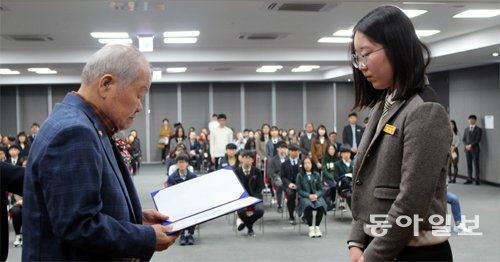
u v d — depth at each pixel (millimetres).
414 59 1207
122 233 1135
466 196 8570
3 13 5918
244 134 12922
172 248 5230
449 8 5781
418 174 1126
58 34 7473
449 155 1180
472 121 10367
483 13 6184
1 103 15500
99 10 5828
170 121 16172
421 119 1150
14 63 9023
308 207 5727
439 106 1168
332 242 5457
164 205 1527
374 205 1245
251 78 15117
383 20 1211
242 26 7039
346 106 16438
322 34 7836
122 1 5234
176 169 6039
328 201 6750
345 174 6699
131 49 1269
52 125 1146
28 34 7445
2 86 15445
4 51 8961
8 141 9938
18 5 5488
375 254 1186
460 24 7012
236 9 5855
